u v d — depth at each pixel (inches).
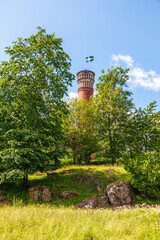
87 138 980.6
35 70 569.3
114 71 937.5
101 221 250.8
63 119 959.6
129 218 276.8
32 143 523.5
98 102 885.8
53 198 496.1
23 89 541.3
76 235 206.4
